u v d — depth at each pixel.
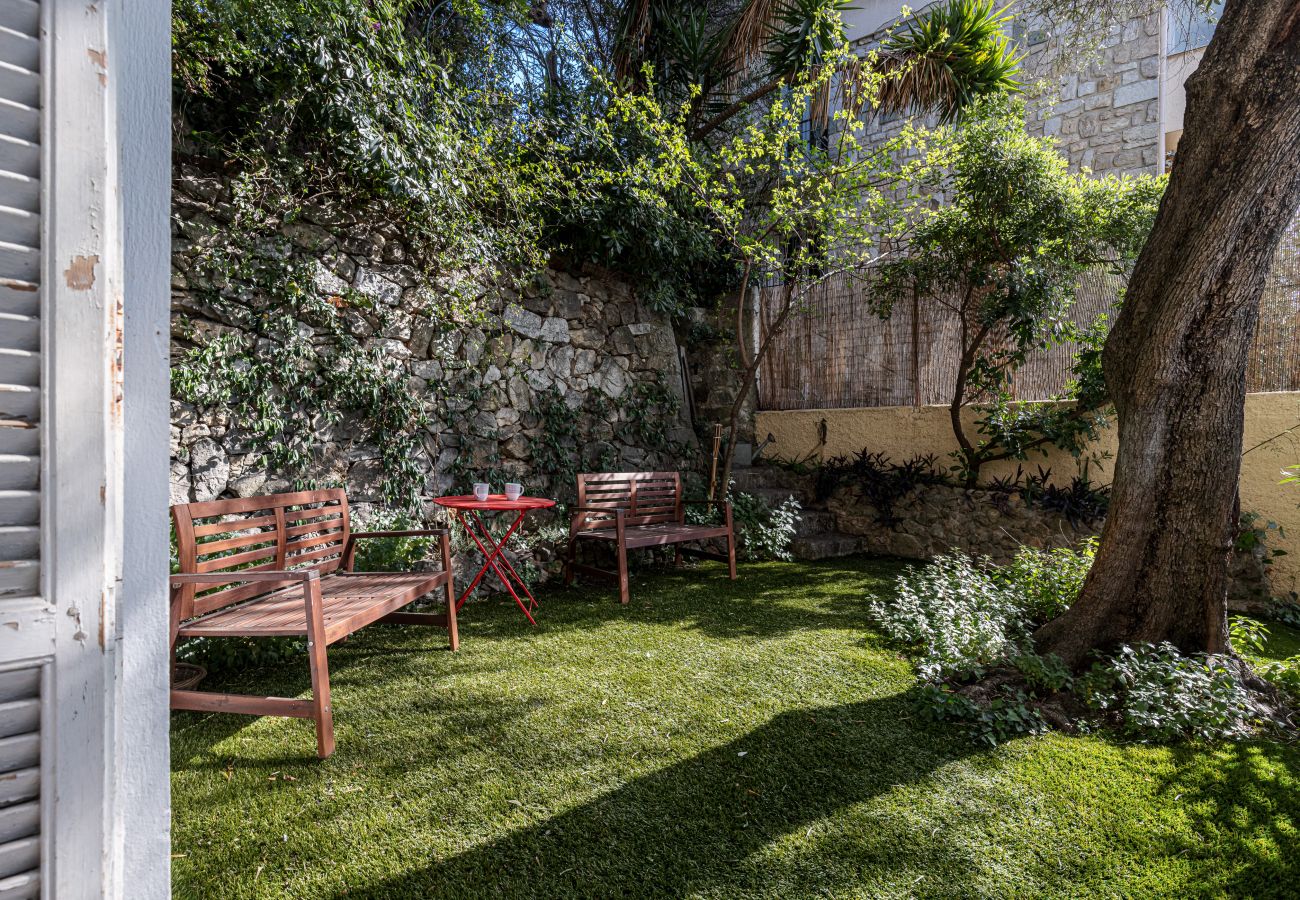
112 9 0.93
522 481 5.00
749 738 2.37
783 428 6.85
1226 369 2.77
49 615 0.87
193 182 3.46
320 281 3.92
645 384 5.97
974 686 2.80
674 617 3.91
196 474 3.41
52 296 0.88
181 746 2.30
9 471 0.86
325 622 2.39
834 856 1.73
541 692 2.77
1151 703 2.49
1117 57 6.98
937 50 5.94
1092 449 4.99
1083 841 1.81
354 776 2.10
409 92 3.73
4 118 0.85
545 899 1.57
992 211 5.06
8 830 0.85
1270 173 2.56
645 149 5.32
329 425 3.96
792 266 5.90
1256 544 4.24
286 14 3.20
